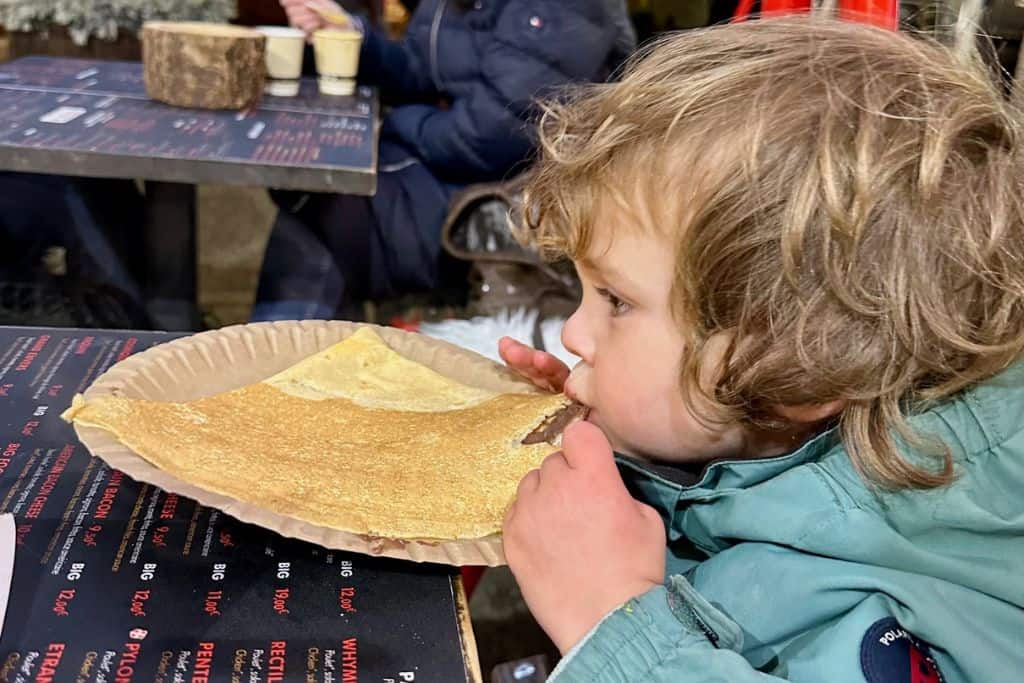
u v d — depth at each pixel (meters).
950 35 0.82
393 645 0.56
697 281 0.58
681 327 0.61
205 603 0.57
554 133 0.72
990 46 0.82
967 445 0.61
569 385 0.74
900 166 0.55
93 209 1.74
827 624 0.61
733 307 0.58
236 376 0.81
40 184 1.70
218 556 0.61
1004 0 0.87
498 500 0.66
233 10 2.05
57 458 0.70
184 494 0.59
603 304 0.66
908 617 0.59
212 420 0.70
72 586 0.57
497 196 1.62
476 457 0.71
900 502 0.61
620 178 0.61
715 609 0.57
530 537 0.61
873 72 0.59
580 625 0.58
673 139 0.59
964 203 0.57
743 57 0.63
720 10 1.59
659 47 0.70
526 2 1.66
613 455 0.66
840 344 0.57
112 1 1.90
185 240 1.67
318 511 0.60
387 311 1.81
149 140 1.27
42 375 0.82
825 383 0.58
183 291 1.71
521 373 0.89
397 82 2.00
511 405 0.79
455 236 1.62
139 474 0.60
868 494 0.61
